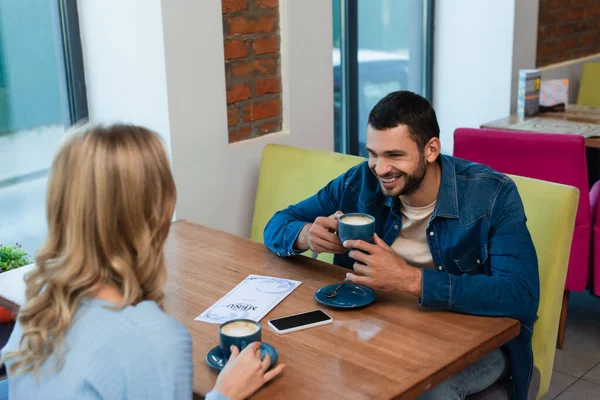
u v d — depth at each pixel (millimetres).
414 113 1716
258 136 2893
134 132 1141
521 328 1791
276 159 2715
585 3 4828
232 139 2799
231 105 2762
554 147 2676
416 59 4258
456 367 1440
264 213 2723
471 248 1836
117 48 2609
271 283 1841
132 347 1082
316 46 2975
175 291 1803
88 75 2754
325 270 1933
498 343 1561
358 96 3857
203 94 2600
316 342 1515
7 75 2615
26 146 2727
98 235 1108
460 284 1643
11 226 2750
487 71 4172
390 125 1706
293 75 2910
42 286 1146
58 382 1086
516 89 4148
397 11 4020
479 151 2871
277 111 2938
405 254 1938
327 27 3002
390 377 1366
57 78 2754
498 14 4047
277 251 2012
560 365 2771
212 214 2744
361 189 2023
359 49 3801
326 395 1304
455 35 4246
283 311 1680
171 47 2465
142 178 1117
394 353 1460
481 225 1814
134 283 1124
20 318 1135
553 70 4562
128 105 2648
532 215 2039
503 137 2775
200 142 2633
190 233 2250
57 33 2717
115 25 2582
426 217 1884
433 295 1626
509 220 1788
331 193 2113
